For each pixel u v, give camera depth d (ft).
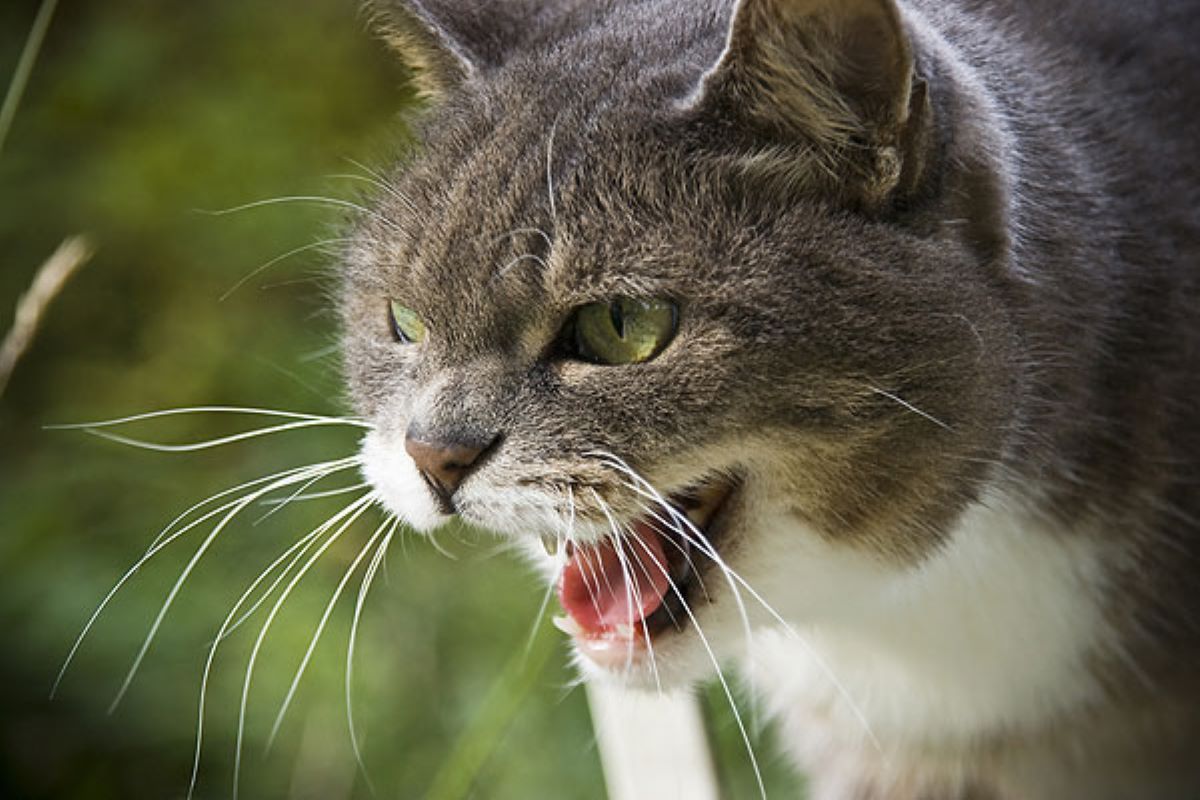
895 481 2.55
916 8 2.68
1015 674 2.75
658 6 2.68
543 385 2.52
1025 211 2.63
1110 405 2.69
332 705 3.37
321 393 3.22
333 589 3.41
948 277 2.53
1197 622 2.75
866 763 2.92
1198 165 2.80
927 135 2.50
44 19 2.83
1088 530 2.70
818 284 2.50
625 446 2.50
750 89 2.50
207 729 3.39
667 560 2.60
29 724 3.41
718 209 2.50
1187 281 2.74
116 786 3.39
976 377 2.55
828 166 2.51
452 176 2.58
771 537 2.57
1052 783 2.86
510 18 2.71
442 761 3.33
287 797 3.35
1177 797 2.88
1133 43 2.85
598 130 2.53
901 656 2.75
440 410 2.52
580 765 3.31
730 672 3.11
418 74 2.77
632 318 2.51
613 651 2.61
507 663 3.28
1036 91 2.73
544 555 2.76
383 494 2.61
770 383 2.49
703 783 3.01
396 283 2.60
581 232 2.50
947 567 2.65
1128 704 2.78
